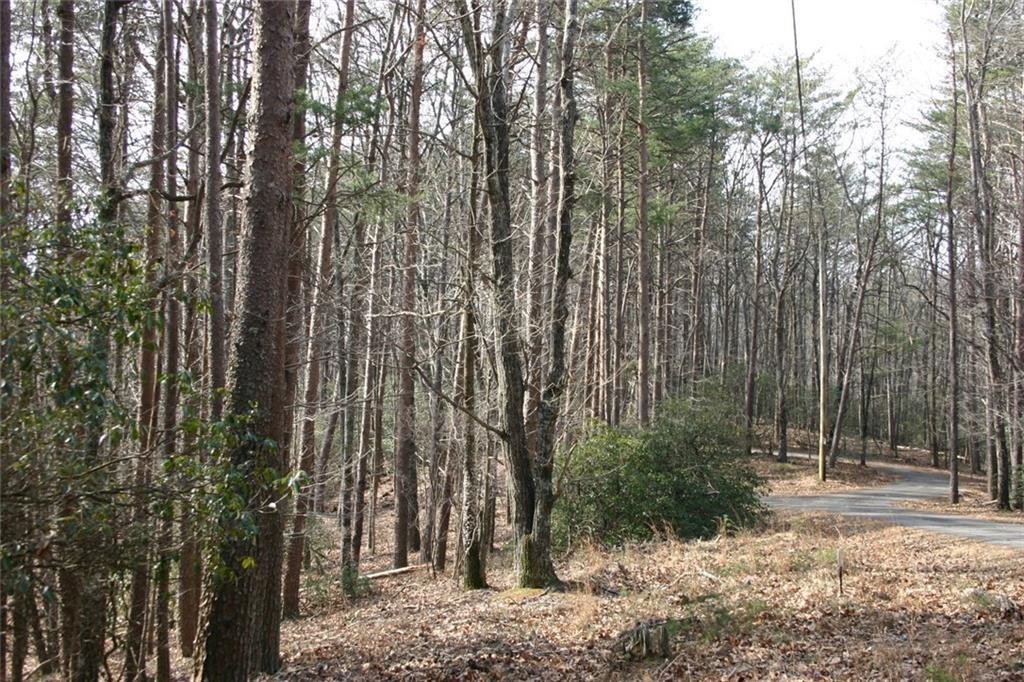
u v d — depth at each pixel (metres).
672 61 24.44
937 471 41.84
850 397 49.75
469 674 8.55
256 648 7.68
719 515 17.12
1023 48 24.66
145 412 9.17
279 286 7.93
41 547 5.01
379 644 10.48
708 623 9.23
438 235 15.96
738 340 59.03
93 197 6.01
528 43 17.25
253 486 7.43
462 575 15.08
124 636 9.41
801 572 11.99
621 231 26.36
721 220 46.59
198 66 12.16
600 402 25.73
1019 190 24.44
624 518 16.30
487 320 12.67
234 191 13.38
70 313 5.11
